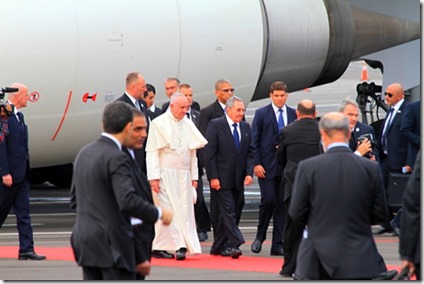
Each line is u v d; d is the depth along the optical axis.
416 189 20.22
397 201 39.66
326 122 21.28
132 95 34.53
